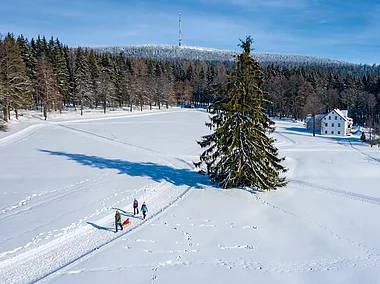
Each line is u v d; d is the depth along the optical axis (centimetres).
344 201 2527
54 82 7269
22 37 7694
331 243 1789
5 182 2673
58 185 2630
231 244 1728
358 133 7788
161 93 11431
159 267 1474
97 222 1938
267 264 1542
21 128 5538
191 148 4584
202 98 14288
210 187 2716
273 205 2358
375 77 12475
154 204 2306
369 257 1644
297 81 10369
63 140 4781
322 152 4809
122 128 6419
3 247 1573
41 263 1483
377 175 3419
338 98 10962
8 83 5494
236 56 2377
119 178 2903
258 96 2442
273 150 2569
